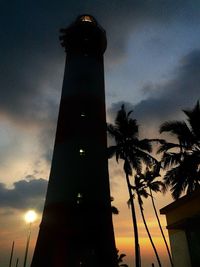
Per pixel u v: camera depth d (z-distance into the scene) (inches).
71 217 1326.3
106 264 1272.1
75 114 1593.3
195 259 636.1
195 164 832.3
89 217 1332.4
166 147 940.6
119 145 1368.1
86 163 1453.0
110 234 1360.7
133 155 1342.3
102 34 1911.9
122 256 1615.4
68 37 1899.6
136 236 1147.9
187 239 667.4
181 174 833.5
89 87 1696.6
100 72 1820.9
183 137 900.0
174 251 731.4
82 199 1364.4
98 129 1583.4
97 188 1412.4
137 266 1075.3
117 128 1413.6
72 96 1657.2
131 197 1261.1
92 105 1642.5
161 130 933.8
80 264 1243.2
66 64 1868.8
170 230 763.4
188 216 671.8
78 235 1294.3
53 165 1517.0
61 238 1299.2
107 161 1561.3
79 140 1504.7
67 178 1407.5
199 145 895.7
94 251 1273.4
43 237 1346.0
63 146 1509.6
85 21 1934.1
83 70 1754.4
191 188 820.0
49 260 1278.3
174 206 737.6
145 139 1380.4
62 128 1574.8
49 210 1384.1
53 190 1424.7
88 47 1860.2
